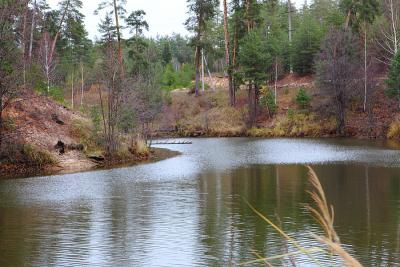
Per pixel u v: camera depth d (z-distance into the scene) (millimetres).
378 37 50906
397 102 44625
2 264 9305
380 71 51781
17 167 23578
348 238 10867
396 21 48594
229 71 54531
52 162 24734
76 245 10586
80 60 64500
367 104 46125
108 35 44031
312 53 57000
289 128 48500
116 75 29000
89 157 26594
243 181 19922
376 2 48969
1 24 23406
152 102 35969
